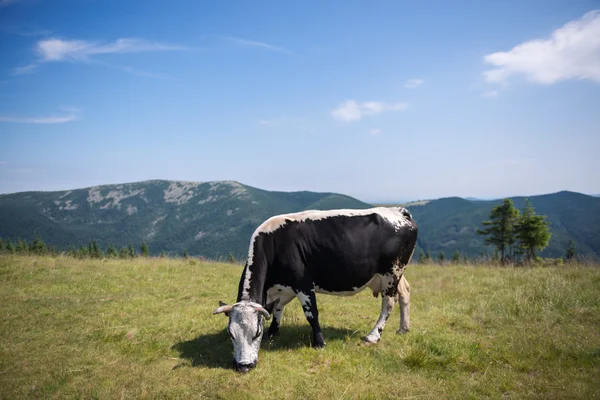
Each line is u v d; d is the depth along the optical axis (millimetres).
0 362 6266
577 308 8555
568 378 5531
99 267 13852
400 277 7770
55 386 5523
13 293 10141
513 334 7309
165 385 5559
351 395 5254
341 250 7234
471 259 18641
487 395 5266
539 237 53719
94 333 7535
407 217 7996
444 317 8766
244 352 6047
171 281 12289
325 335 7777
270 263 7230
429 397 5203
